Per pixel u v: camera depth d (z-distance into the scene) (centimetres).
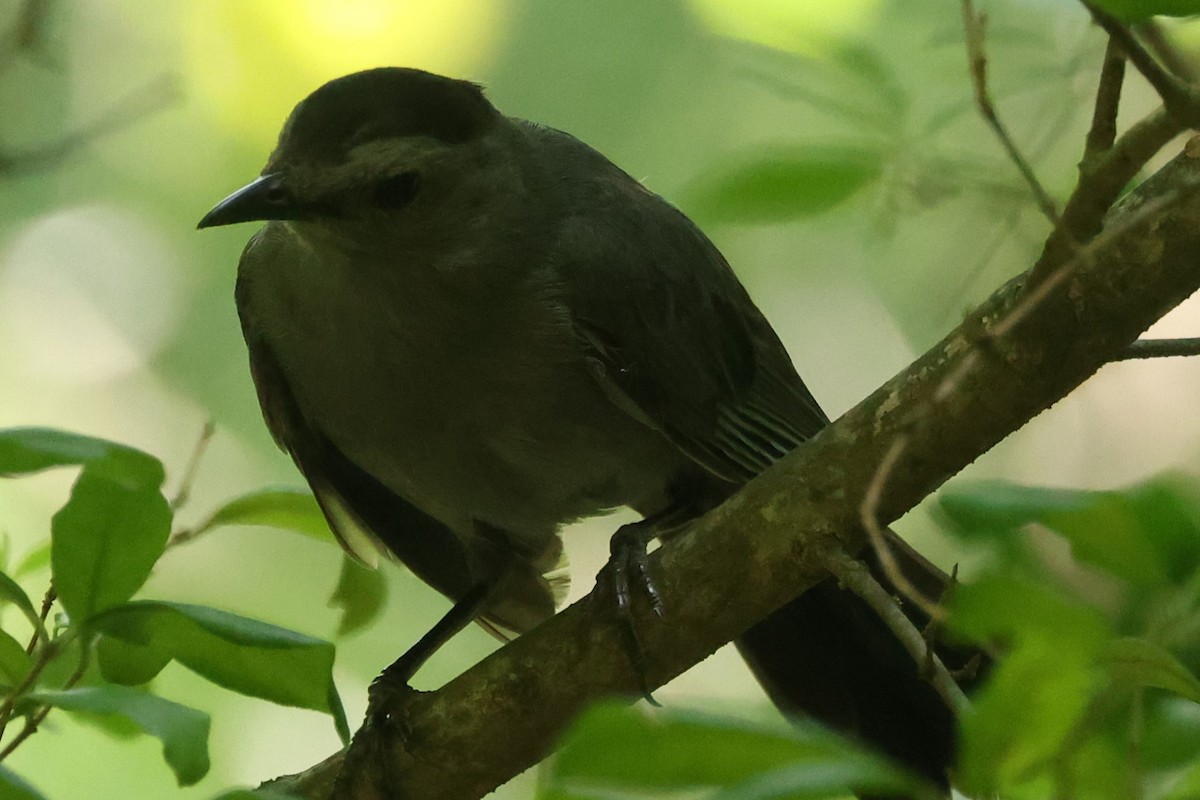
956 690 553
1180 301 637
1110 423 1304
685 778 417
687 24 1302
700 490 923
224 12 1276
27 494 1248
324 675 616
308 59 1267
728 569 701
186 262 1336
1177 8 412
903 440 558
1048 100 941
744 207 733
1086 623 435
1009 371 648
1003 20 916
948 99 955
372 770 765
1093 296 634
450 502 916
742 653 897
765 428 949
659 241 927
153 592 1241
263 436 1321
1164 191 632
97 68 1319
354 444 904
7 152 1029
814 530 680
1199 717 570
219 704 1178
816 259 1329
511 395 870
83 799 1118
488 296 856
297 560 1280
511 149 889
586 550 1411
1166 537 570
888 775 396
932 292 1115
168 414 1330
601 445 894
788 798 384
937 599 848
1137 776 513
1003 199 834
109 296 1345
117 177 1327
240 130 1285
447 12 1276
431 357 859
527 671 729
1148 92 1220
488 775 741
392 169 821
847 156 750
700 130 1286
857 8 984
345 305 856
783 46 845
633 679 718
